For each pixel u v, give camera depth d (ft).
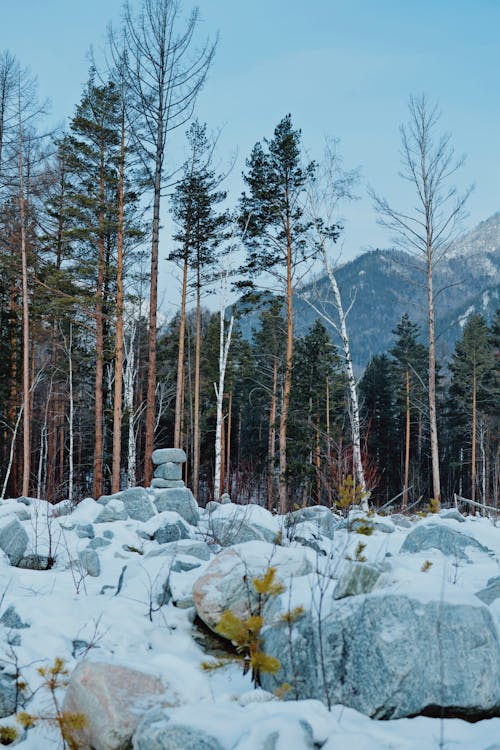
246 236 64.90
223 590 14.83
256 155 64.28
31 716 10.97
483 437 114.42
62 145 59.82
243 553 16.34
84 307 58.80
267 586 11.55
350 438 51.62
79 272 59.67
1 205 59.77
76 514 29.53
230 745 8.70
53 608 15.31
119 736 9.84
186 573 17.42
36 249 65.77
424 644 10.68
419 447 127.65
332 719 9.32
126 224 58.65
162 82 53.01
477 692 10.13
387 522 30.42
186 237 73.26
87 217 59.77
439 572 18.78
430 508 36.99
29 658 12.96
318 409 77.36
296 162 63.41
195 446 79.77
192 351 116.67
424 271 58.75
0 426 76.74
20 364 75.41
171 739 8.77
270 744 8.23
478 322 125.90
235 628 11.27
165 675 11.53
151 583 17.10
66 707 10.87
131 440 76.13
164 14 52.26
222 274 66.54
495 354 123.75
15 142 58.49
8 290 76.79
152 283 53.72
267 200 64.13
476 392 118.32
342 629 11.34
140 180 58.75
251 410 131.85
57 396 85.92
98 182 61.26
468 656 10.53
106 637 14.14
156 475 34.73
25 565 21.02
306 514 29.04
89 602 16.05
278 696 10.73
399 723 10.00
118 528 25.88
